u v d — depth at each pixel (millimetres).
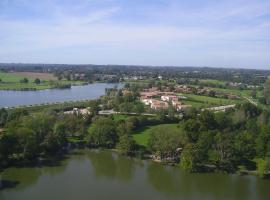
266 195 146625
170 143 186000
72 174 165125
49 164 178625
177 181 159625
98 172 168750
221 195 145875
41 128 199125
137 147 199375
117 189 148625
